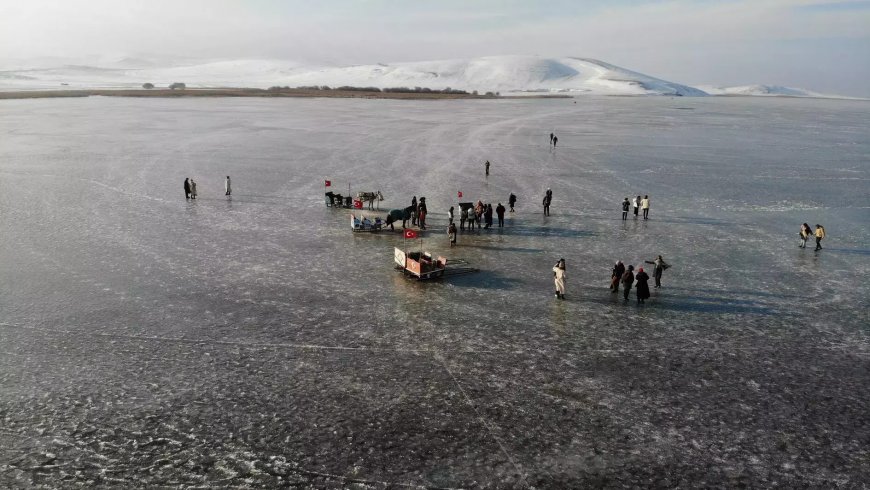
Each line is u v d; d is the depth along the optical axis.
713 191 45.72
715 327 20.64
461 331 19.89
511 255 28.66
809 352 18.84
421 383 16.52
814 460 13.62
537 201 41.16
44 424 14.47
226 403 15.40
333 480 12.65
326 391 16.03
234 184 45.12
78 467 13.00
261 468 13.00
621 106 184.12
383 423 14.65
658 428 14.70
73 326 19.69
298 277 24.81
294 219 34.84
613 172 53.66
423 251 28.94
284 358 17.77
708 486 12.74
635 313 21.77
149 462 13.18
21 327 19.55
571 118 121.44
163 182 45.50
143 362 17.39
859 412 15.52
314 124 94.44
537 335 19.72
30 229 31.38
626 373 17.31
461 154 62.56
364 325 20.19
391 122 99.88
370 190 43.31
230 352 18.08
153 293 22.66
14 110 115.25
